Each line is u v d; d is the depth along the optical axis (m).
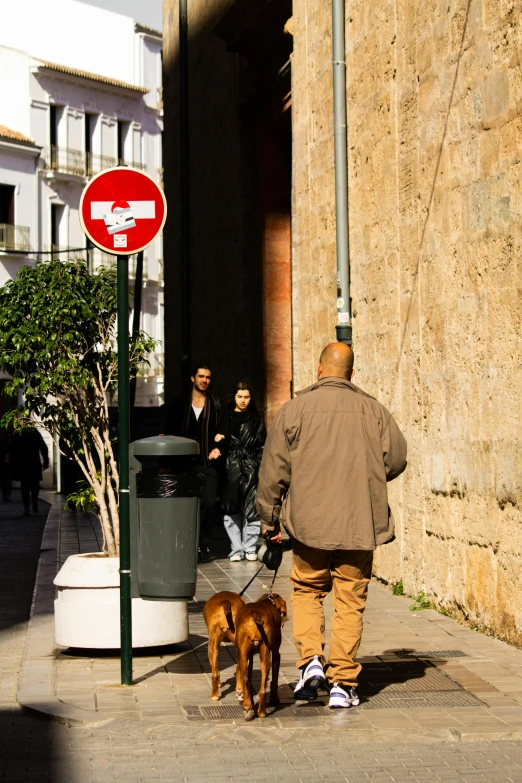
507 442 10.05
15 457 28.80
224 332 24.41
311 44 16.80
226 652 9.96
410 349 12.56
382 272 13.50
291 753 6.95
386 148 13.33
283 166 22.88
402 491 12.89
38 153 69.25
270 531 8.20
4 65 69.12
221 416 16.52
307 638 8.08
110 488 10.92
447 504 11.52
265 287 22.67
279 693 8.38
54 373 10.88
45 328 10.93
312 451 7.85
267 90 22.02
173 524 8.90
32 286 11.00
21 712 8.05
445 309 11.55
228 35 21.81
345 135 14.51
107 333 11.38
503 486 10.12
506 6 10.07
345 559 7.93
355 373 14.54
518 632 9.83
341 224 14.37
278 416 7.99
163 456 8.94
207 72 25.94
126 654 8.71
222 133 24.45
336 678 7.96
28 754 6.99
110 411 24.56
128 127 77.00
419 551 12.34
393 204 13.10
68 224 72.31
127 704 8.09
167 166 31.36
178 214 29.91
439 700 8.09
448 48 11.45
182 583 8.95
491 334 10.41
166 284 31.22
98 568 9.76
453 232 11.32
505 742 7.17
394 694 8.28
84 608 9.63
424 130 12.11
